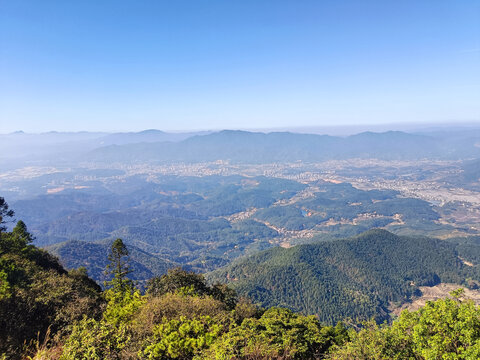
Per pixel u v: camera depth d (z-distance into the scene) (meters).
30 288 16.78
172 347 10.80
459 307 12.25
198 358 10.37
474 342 11.08
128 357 10.34
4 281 15.72
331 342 18.86
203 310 14.95
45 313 15.22
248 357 11.17
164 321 13.20
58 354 10.41
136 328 12.58
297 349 13.49
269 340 12.64
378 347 12.99
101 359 9.86
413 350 12.68
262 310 29.42
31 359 10.36
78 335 10.63
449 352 11.43
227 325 13.95
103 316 16.88
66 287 18.83
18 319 13.73
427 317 12.52
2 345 11.68
